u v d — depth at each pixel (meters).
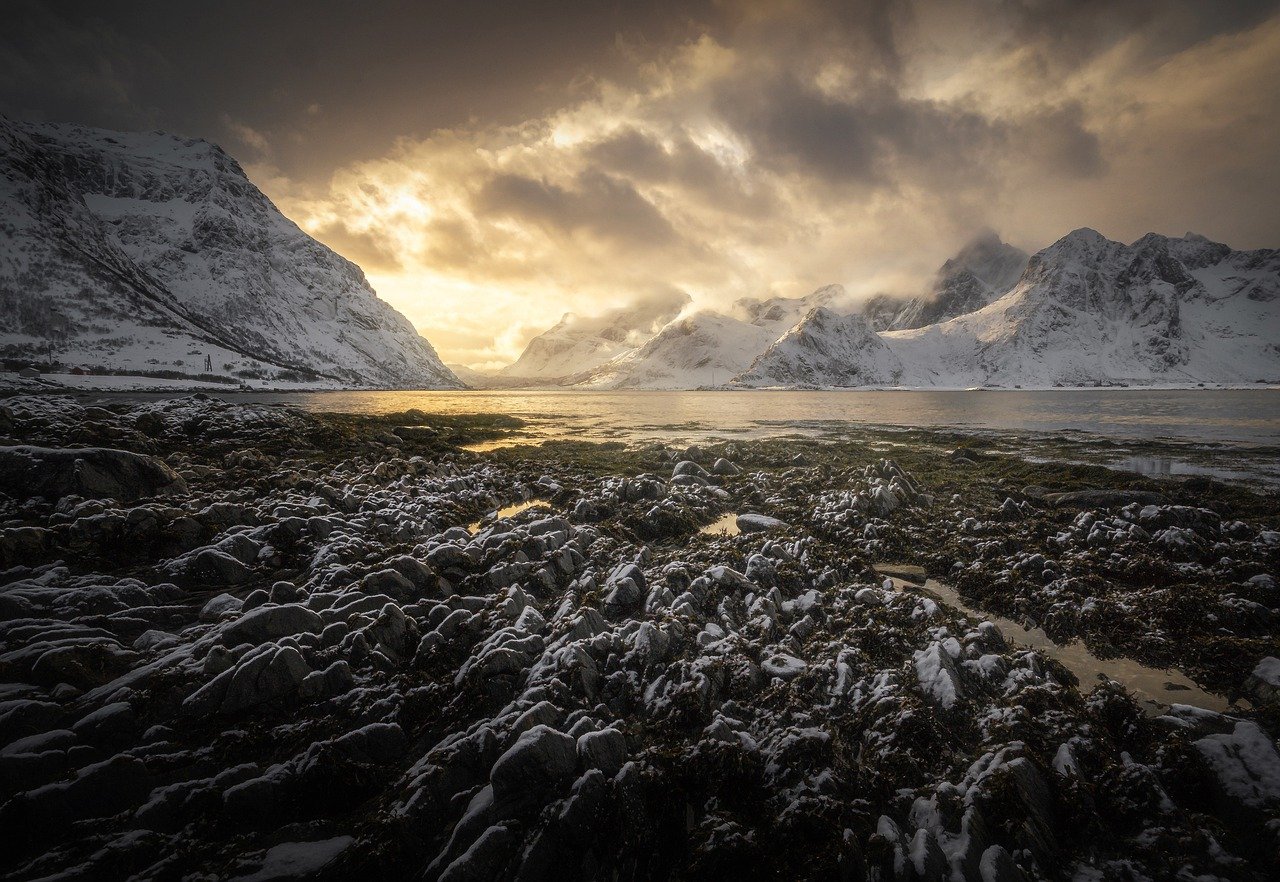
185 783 6.21
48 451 14.88
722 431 52.62
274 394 149.12
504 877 5.35
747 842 5.61
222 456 25.41
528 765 6.06
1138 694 8.76
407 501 18.78
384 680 8.44
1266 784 6.18
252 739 7.09
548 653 8.75
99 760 6.49
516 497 22.11
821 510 18.66
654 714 7.77
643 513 18.11
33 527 11.84
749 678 8.43
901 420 66.06
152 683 7.59
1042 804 6.10
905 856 5.39
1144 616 10.88
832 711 7.88
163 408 32.81
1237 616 10.62
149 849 5.43
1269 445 38.66
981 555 14.52
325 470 24.41
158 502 15.28
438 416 69.19
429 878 5.50
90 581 10.80
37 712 6.79
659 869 5.69
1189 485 22.62
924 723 7.26
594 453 35.28
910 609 10.96
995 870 5.21
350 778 6.48
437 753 6.84
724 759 6.54
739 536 16.05
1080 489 22.11
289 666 7.98
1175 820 5.95
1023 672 8.55
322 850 5.72
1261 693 8.47
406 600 10.91
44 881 4.92
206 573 11.79
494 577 11.90
